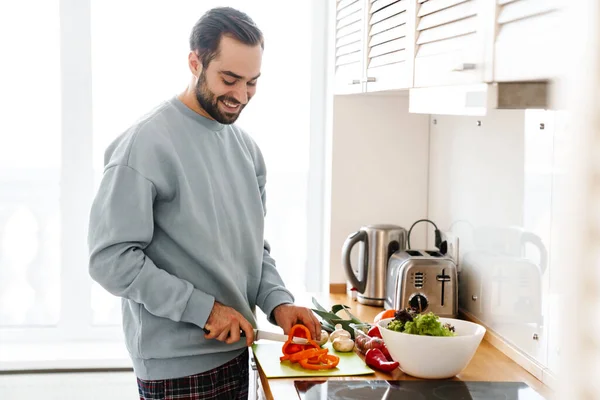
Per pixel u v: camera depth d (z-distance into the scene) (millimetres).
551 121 1676
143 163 1584
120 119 2980
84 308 3039
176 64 2980
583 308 356
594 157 354
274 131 3068
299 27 3031
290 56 3041
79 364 2830
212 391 1710
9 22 2906
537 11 999
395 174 2826
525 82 1173
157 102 2984
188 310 1602
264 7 3008
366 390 1529
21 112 2945
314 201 3100
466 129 2340
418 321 1618
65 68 2934
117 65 2957
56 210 3008
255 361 1798
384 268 2457
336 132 2789
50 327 3041
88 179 2988
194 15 2965
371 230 2467
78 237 3006
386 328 1677
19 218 2996
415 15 1639
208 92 1641
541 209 1731
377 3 2051
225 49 1599
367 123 2797
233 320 1624
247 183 1800
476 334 1599
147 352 1667
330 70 2898
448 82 1403
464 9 1323
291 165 3088
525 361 1767
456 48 1378
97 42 2941
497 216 2037
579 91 361
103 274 1583
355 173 2812
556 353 1619
